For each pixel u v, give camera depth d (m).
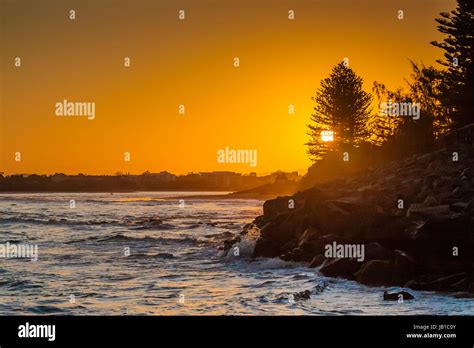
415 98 51.28
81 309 17.84
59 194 160.25
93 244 33.72
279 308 17.55
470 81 49.38
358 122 64.44
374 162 45.88
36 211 69.56
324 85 65.25
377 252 20.98
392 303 17.72
